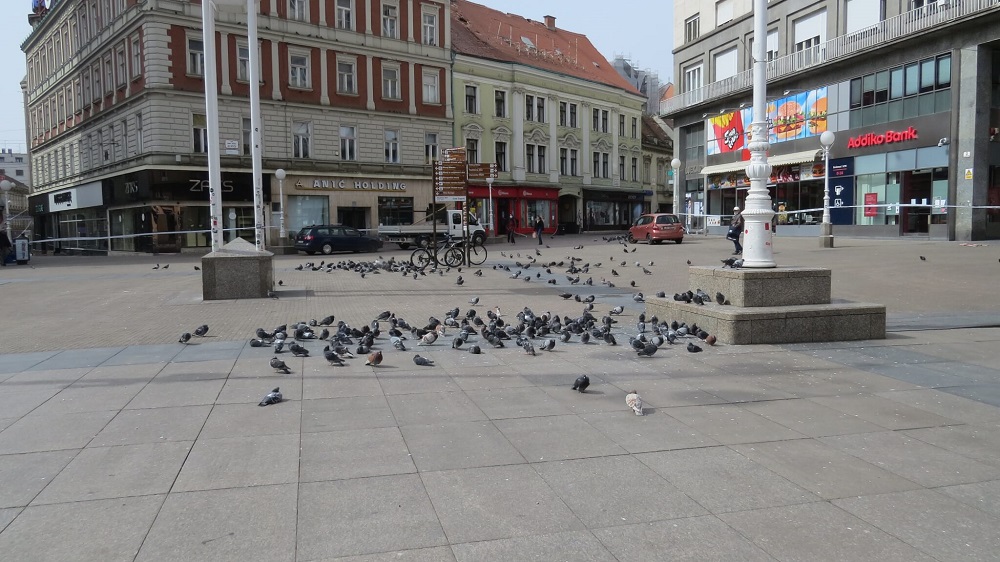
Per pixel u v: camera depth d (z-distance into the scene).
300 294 14.03
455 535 3.34
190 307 12.18
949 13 26.98
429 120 45.41
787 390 6.03
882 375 6.57
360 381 6.36
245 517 3.53
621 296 13.23
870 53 30.41
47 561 3.10
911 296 12.26
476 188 48.47
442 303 12.40
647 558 3.12
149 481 4.00
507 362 7.16
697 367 6.90
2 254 29.05
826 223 24.41
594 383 6.27
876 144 30.70
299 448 4.55
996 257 18.42
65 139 47.97
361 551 3.18
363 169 42.34
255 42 14.34
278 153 39.00
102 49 40.16
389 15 43.22
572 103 56.56
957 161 27.14
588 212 59.38
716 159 41.50
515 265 21.42
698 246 29.03
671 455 4.42
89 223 45.25
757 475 4.09
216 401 5.71
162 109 35.28
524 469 4.18
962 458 4.37
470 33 51.62
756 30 9.02
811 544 3.25
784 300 8.56
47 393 6.03
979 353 7.57
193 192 36.16
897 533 3.36
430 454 4.44
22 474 4.13
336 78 41.03
